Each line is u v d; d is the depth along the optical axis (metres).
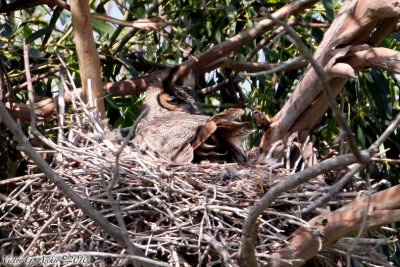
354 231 8.56
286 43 12.66
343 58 10.16
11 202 9.45
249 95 12.75
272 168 9.88
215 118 9.94
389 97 12.04
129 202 8.95
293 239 8.69
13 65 12.19
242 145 10.32
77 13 10.49
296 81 12.36
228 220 8.93
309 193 9.30
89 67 10.70
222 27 12.17
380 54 9.93
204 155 9.94
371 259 8.83
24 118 11.30
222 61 11.79
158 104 11.38
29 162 11.48
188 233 8.78
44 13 13.26
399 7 9.81
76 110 10.42
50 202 9.15
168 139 10.02
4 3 11.25
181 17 12.26
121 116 12.34
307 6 11.55
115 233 7.85
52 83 13.16
